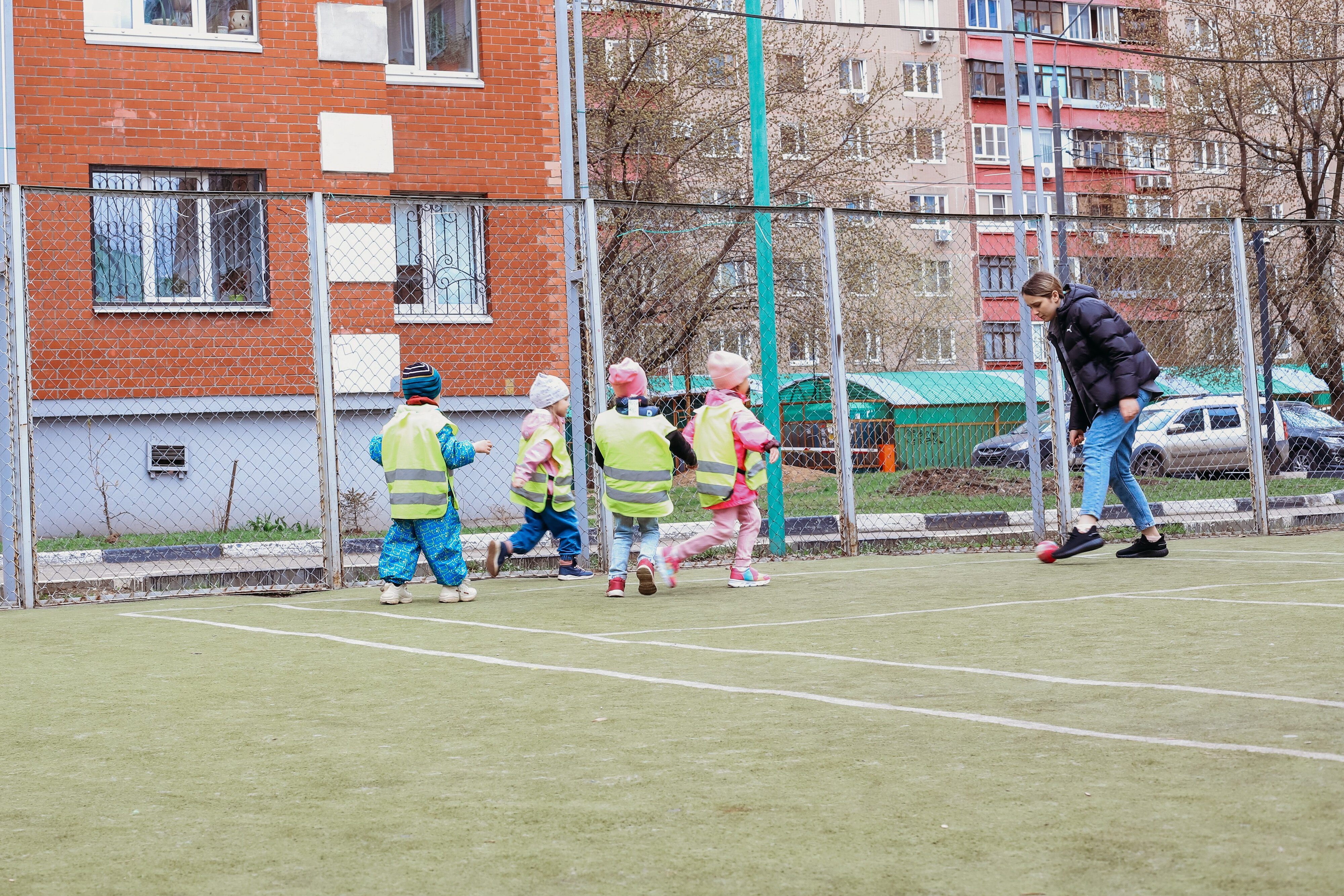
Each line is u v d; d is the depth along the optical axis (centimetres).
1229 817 319
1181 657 558
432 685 553
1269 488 1789
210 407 1533
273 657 644
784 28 2584
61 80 1540
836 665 570
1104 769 371
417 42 1742
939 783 363
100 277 1538
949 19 5188
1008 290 2477
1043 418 2042
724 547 1188
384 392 1611
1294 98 2825
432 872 299
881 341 2086
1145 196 3500
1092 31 5497
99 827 346
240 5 1631
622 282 1603
